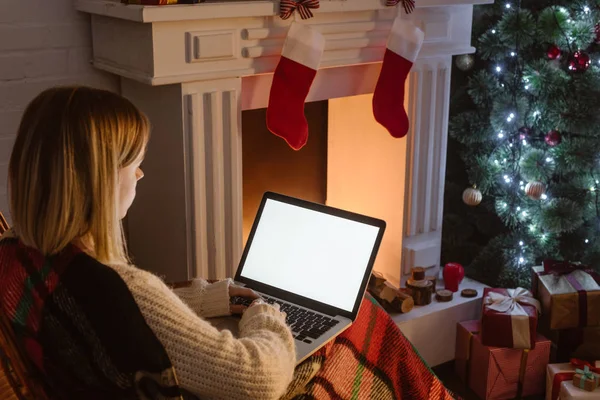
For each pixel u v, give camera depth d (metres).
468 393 2.42
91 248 0.96
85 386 0.93
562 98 2.36
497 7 2.54
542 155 2.44
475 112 2.62
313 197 2.70
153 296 0.94
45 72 1.92
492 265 2.66
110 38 1.88
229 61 1.87
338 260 1.50
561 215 2.41
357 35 2.11
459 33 2.38
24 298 0.92
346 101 2.56
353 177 2.62
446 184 2.90
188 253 1.96
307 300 1.50
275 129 1.97
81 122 0.92
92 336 0.89
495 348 2.31
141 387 0.91
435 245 2.61
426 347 2.47
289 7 1.86
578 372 2.19
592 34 2.30
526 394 2.38
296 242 1.57
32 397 1.04
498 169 2.55
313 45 1.92
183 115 1.83
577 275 2.41
